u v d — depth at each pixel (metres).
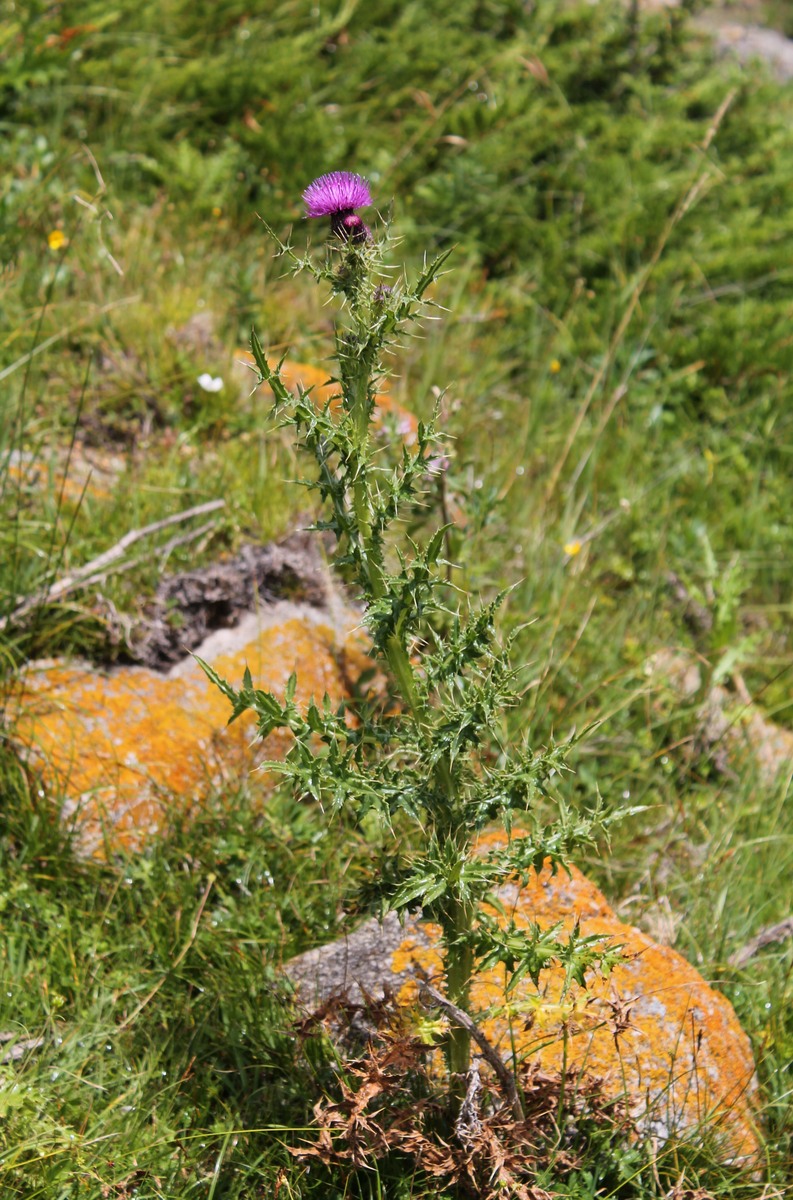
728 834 3.71
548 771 2.38
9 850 3.17
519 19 8.22
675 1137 2.64
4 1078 2.54
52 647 3.55
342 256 2.20
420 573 2.26
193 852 3.25
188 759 3.46
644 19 8.15
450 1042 2.48
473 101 7.32
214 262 5.57
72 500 3.94
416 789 2.37
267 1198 2.56
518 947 2.31
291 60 7.11
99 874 3.16
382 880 2.49
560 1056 2.71
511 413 5.62
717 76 8.15
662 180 7.00
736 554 4.96
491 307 6.32
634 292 6.04
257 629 3.88
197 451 4.36
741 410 5.94
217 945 3.02
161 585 3.71
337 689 3.85
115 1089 2.69
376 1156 2.48
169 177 6.15
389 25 8.04
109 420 4.45
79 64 6.64
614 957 2.29
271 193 6.38
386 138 6.96
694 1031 2.81
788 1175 2.76
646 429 5.67
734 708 4.34
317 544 4.09
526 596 4.39
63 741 3.34
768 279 6.66
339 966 2.94
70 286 4.99
